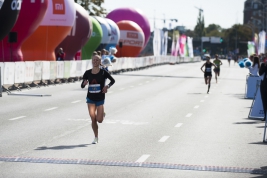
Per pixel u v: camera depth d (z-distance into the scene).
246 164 20.34
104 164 19.64
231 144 24.92
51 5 75.25
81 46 89.88
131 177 17.66
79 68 74.44
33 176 17.52
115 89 61.19
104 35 109.62
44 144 23.91
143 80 81.00
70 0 77.69
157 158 21.05
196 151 22.84
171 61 185.88
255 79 51.88
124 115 35.84
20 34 67.88
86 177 17.53
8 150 22.22
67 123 31.17
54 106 40.78
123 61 109.38
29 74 57.19
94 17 111.00
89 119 33.19
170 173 18.42
